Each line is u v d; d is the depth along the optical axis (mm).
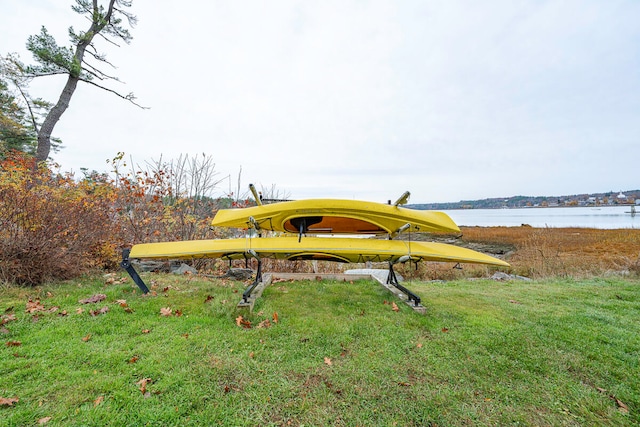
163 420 1544
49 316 2787
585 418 1698
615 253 11078
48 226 3781
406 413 1681
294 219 4152
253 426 1542
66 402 1639
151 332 2574
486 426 1609
